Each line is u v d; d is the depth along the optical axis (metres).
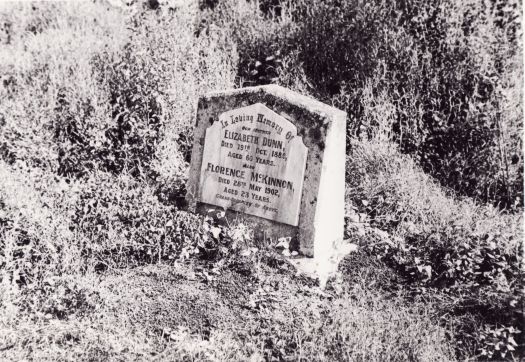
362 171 4.83
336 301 3.49
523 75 5.07
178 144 5.30
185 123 5.36
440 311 3.51
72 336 3.10
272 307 3.44
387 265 4.05
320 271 3.80
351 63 5.66
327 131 3.69
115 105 5.37
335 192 4.01
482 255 3.93
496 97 4.95
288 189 3.91
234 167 4.17
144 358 2.97
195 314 3.38
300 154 3.82
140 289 3.59
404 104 5.34
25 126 5.23
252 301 3.45
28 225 3.91
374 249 4.20
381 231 4.29
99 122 5.23
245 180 4.12
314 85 5.73
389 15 5.57
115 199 4.48
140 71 5.40
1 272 3.45
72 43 6.46
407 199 4.55
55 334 3.09
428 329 3.27
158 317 3.33
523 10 5.34
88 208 4.33
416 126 5.11
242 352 3.07
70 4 7.61
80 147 5.20
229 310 3.43
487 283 3.76
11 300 3.30
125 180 4.78
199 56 5.90
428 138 5.14
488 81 5.08
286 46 6.02
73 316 3.26
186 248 3.96
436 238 4.10
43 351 2.96
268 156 3.98
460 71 5.24
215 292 3.60
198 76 5.68
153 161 5.03
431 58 5.39
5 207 4.05
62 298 3.36
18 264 3.54
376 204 4.64
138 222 4.22
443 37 5.41
